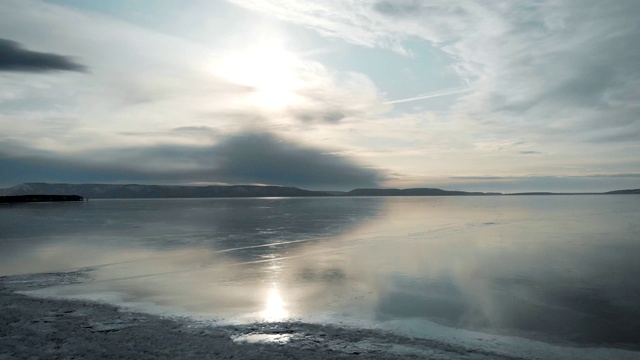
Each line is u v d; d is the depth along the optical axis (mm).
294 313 13930
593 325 12883
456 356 10234
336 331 12008
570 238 35000
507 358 10281
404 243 31719
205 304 14945
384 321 13102
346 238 34594
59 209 90125
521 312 14164
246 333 11727
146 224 48406
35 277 19516
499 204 126188
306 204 126438
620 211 77438
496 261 23781
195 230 40969
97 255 25812
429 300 15578
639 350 11031
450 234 38250
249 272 20609
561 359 10391
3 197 132000
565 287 17641
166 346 10445
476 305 14930
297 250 27922
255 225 46656
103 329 11781
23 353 9797
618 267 21953
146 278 19297
